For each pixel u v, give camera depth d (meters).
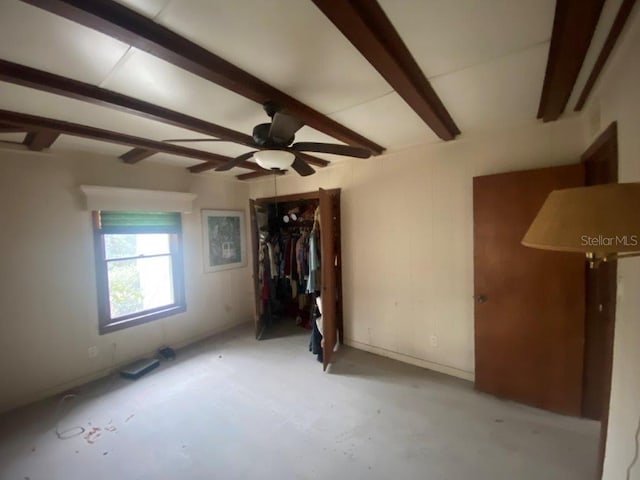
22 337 2.52
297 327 4.32
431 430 2.05
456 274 2.69
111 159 3.08
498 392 2.42
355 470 1.74
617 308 1.40
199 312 3.91
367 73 1.52
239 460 1.84
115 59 1.34
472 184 2.53
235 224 4.41
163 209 3.45
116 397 2.57
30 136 2.34
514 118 2.22
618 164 1.39
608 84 1.52
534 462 1.75
